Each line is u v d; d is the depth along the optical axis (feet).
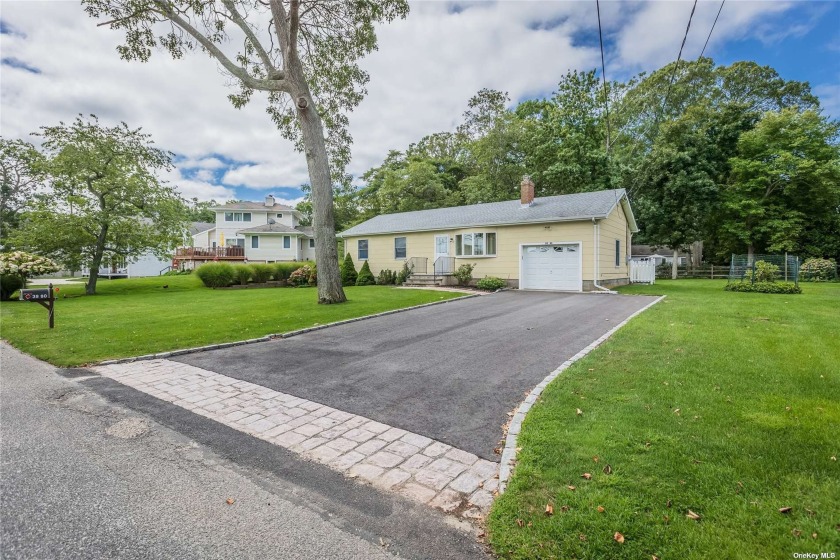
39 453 11.01
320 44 44.52
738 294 45.65
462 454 10.93
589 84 90.43
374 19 41.14
